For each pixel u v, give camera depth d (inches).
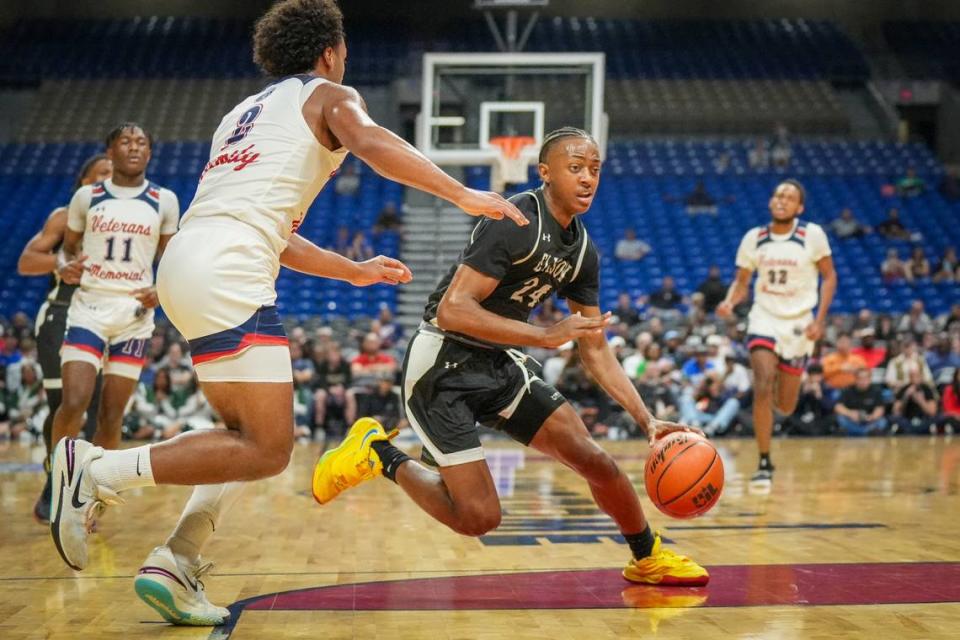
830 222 1563.7
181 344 983.0
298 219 238.2
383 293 1349.7
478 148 1170.6
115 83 1945.1
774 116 1904.5
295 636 225.9
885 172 1722.4
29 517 433.7
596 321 242.7
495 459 794.2
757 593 273.4
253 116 235.5
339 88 233.1
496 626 235.5
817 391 1062.4
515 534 389.4
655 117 1904.5
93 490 226.8
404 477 278.5
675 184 1663.4
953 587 281.6
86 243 406.9
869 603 260.1
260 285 228.2
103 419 406.0
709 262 1443.2
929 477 630.5
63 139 1803.6
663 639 222.4
